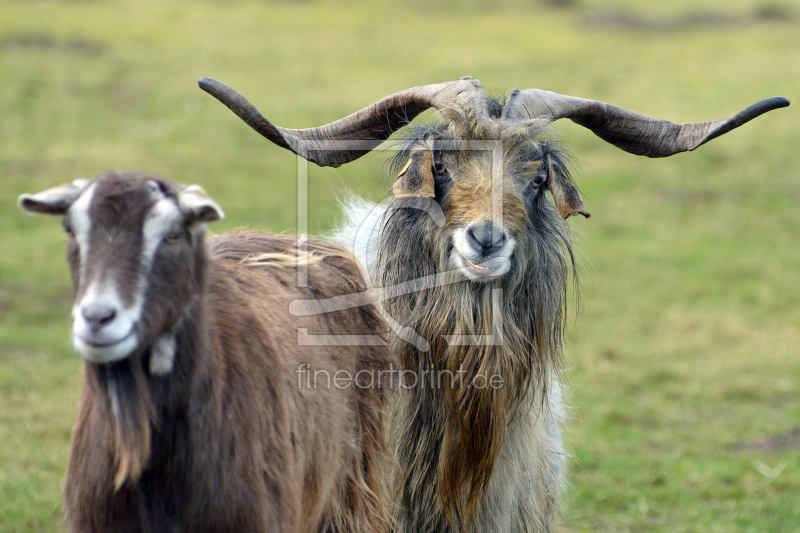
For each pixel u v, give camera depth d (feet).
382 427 33.60
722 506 48.55
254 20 200.54
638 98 157.28
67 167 108.27
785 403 64.13
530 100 36.58
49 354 62.03
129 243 21.06
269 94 143.84
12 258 82.28
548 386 38.58
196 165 114.01
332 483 29.89
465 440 34.76
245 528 24.03
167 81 146.61
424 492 36.22
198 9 203.00
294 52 174.40
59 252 85.46
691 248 103.19
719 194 123.13
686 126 38.04
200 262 22.93
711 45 206.69
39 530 39.86
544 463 38.47
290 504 25.50
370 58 174.91
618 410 61.26
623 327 77.61
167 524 23.71
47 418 51.85
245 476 24.16
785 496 49.67
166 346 22.52
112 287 20.51
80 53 154.71
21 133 118.11
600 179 125.18
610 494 49.08
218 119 132.16
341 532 31.01
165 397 23.03
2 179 102.73
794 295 89.10
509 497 36.47
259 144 124.47
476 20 226.17
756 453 55.83
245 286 28.12
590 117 38.09
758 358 72.13
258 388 25.26
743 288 90.58
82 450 24.13
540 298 36.45
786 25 236.84
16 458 46.80
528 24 224.53
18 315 69.31
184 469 23.47
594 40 207.82
